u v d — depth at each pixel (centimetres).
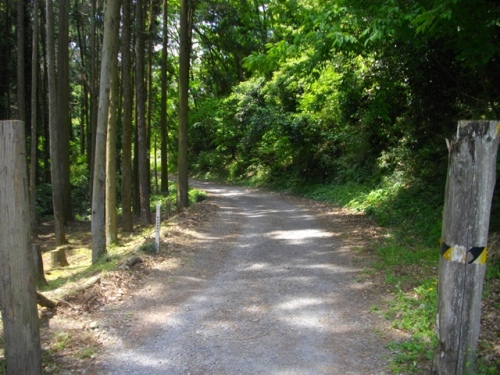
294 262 850
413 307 566
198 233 1190
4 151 349
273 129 2489
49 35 1259
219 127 3425
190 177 4194
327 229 1205
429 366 414
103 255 1012
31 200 1509
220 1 2477
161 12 2175
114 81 1150
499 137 338
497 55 821
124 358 449
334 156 2242
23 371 361
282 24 2097
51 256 1134
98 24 2114
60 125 1803
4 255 354
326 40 874
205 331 521
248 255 924
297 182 2444
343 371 418
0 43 2056
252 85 2898
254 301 628
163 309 597
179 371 423
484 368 373
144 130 1516
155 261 848
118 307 601
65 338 484
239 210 1738
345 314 566
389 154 1591
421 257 803
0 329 498
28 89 2258
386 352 453
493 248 725
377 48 1057
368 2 818
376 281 692
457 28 696
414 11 687
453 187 353
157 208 922
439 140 1253
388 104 1384
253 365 435
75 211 2197
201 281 736
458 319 355
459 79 1093
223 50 3144
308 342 486
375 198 1451
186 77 1692
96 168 1030
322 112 2181
